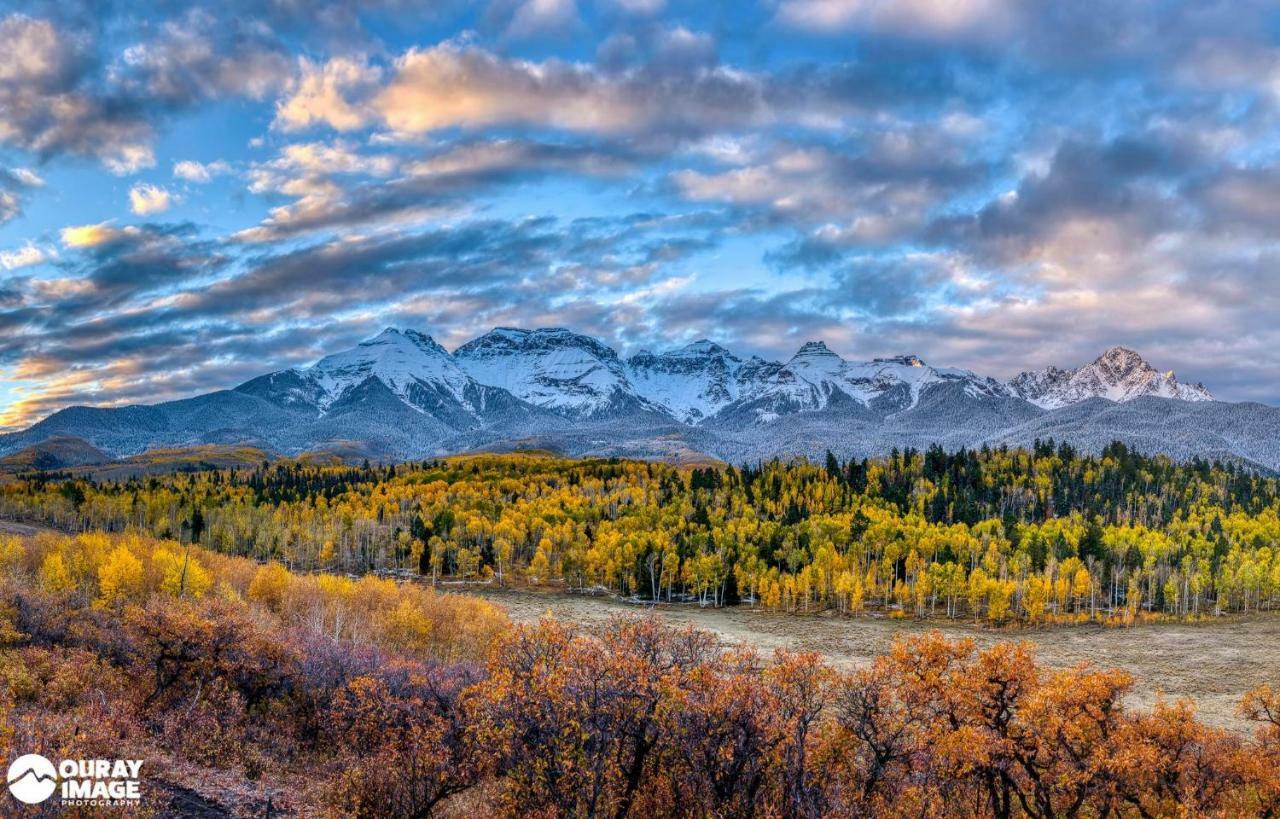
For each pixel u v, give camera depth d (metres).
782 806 36.19
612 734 35.62
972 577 160.62
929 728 39.78
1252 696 51.16
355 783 37.25
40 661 49.22
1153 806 40.91
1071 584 169.88
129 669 50.53
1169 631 144.25
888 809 37.53
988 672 41.00
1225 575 167.12
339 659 58.59
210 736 42.75
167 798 33.28
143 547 120.50
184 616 52.59
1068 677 42.47
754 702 37.09
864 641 132.50
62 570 91.56
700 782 36.66
